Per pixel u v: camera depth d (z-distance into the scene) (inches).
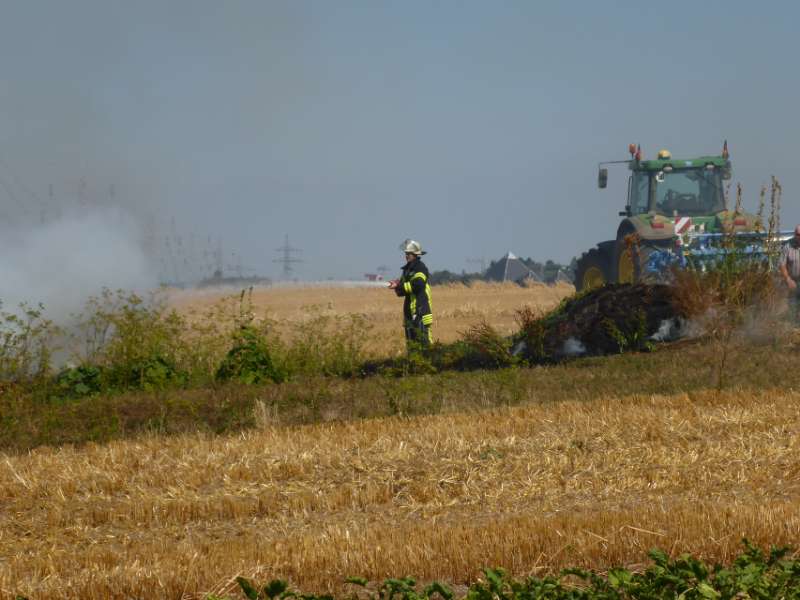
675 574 477.7
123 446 863.1
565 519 598.9
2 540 637.9
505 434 869.8
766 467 745.0
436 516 655.1
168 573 527.2
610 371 1188.5
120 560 569.6
